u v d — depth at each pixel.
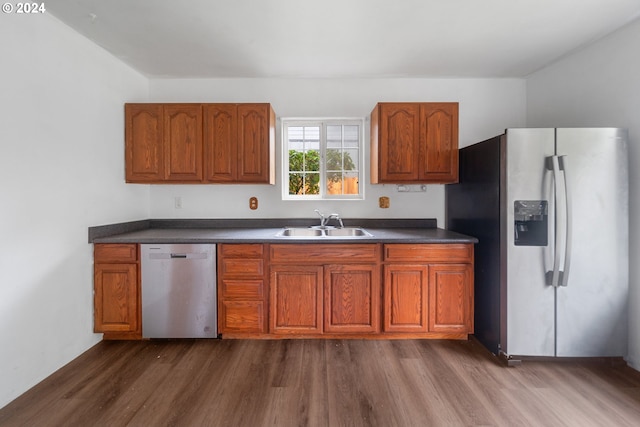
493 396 1.85
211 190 3.17
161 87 3.14
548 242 2.16
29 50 1.91
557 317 2.20
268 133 2.78
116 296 2.46
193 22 2.16
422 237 2.53
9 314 1.81
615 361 2.21
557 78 2.82
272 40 2.41
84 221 2.36
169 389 1.91
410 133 2.77
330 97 3.17
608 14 2.08
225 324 2.50
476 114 3.19
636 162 2.17
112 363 2.20
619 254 2.16
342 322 2.51
